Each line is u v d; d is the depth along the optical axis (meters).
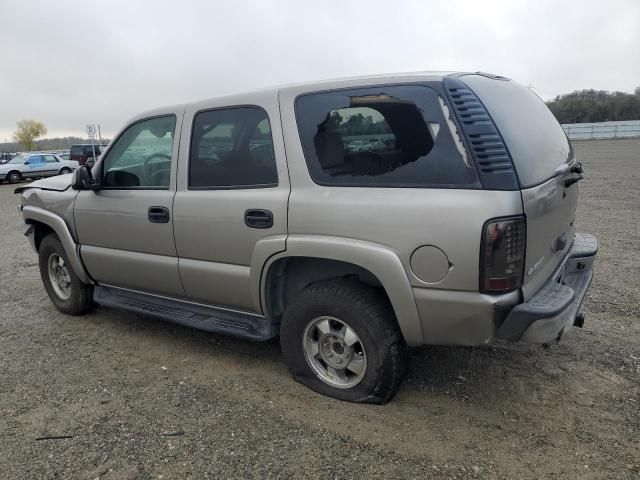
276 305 3.46
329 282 3.14
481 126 2.61
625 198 11.59
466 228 2.55
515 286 2.59
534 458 2.62
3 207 16.02
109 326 4.66
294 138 3.13
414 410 3.08
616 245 6.98
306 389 3.37
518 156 2.67
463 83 2.76
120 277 4.27
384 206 2.77
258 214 3.24
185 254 3.71
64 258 4.74
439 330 2.76
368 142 2.89
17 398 3.39
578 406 3.07
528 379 3.41
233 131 3.43
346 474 2.55
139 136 3.99
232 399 3.29
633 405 3.07
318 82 3.14
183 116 3.70
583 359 3.67
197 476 2.57
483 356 3.75
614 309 4.60
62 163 28.80
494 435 2.82
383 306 2.99
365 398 3.10
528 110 3.25
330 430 2.91
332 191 2.97
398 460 2.64
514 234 2.52
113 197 4.11
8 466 2.70
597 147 37.09
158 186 3.87
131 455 2.75
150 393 3.40
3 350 4.20
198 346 4.14
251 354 3.95
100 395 3.40
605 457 2.61
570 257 3.56
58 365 3.88
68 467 2.68
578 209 10.20
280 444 2.80
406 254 2.72
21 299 5.59
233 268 3.46
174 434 2.92
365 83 2.95
